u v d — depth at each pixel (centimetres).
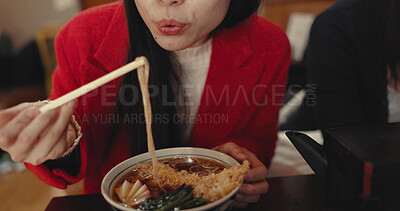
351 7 115
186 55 95
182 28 65
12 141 51
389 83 115
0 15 410
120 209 50
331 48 119
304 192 74
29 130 50
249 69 101
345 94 123
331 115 126
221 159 68
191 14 64
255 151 103
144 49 83
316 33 124
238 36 97
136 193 59
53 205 72
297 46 298
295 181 79
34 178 227
